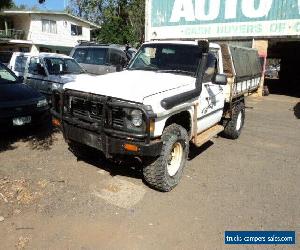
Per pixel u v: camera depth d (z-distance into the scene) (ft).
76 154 18.74
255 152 23.12
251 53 27.96
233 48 22.94
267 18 52.49
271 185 17.44
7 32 110.52
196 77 17.85
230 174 18.58
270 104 48.98
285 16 50.75
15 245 11.12
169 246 11.63
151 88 14.88
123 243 11.60
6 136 22.72
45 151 20.06
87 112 15.11
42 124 23.93
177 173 16.10
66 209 13.48
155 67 19.11
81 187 15.46
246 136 27.58
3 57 53.93
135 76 17.29
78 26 128.16
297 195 16.40
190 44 19.06
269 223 13.58
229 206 14.76
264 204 15.20
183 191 15.92
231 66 22.12
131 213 13.53
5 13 109.60
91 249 11.18
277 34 52.08
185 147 16.39
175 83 16.24
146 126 13.35
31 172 16.76
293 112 41.83
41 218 12.73
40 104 23.06
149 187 15.96
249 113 39.83
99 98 14.32
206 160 20.67
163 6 62.90
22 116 21.76
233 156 21.86
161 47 19.61
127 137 13.79
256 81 30.19
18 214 12.88
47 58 32.91
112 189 15.44
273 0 51.47
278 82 94.53
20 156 18.99
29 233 11.79
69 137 16.21
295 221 13.88
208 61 19.16
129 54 42.09
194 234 12.44
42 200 14.03
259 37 53.93
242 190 16.56
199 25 59.62
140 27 126.62
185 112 16.43
